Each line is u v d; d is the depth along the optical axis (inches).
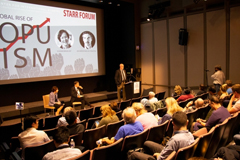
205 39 297.3
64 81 324.8
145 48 373.7
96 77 364.2
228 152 82.9
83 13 330.0
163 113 173.5
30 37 275.4
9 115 243.1
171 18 331.9
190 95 209.5
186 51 319.3
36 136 114.4
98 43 353.1
